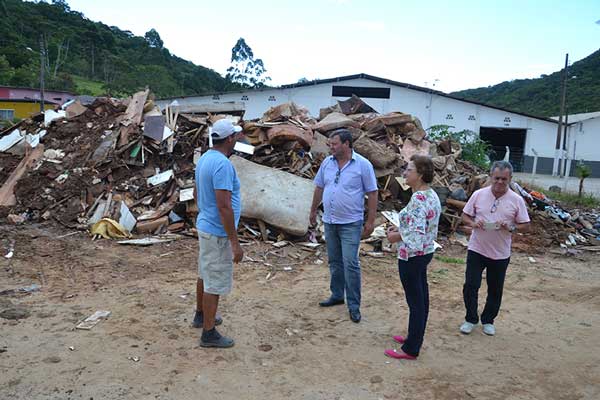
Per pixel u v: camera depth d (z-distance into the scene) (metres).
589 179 29.64
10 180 8.49
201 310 4.25
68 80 51.22
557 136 30.48
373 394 3.37
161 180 8.26
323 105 33.16
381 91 32.81
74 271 5.73
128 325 4.29
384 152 8.84
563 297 5.75
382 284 5.86
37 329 4.13
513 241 8.39
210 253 3.71
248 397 3.25
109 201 7.82
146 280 5.55
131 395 3.20
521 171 33.09
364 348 4.07
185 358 3.73
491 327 4.49
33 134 10.05
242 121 9.48
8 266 5.77
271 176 7.70
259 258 6.64
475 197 4.39
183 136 9.09
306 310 4.89
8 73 48.12
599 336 4.55
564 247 8.45
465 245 8.01
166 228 7.63
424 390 3.45
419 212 3.72
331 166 4.73
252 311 4.79
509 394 3.44
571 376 3.74
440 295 5.56
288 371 3.63
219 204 3.51
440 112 32.75
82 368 3.50
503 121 32.78
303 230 7.33
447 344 4.23
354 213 4.55
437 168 10.23
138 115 9.39
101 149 8.73
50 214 7.75
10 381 3.29
